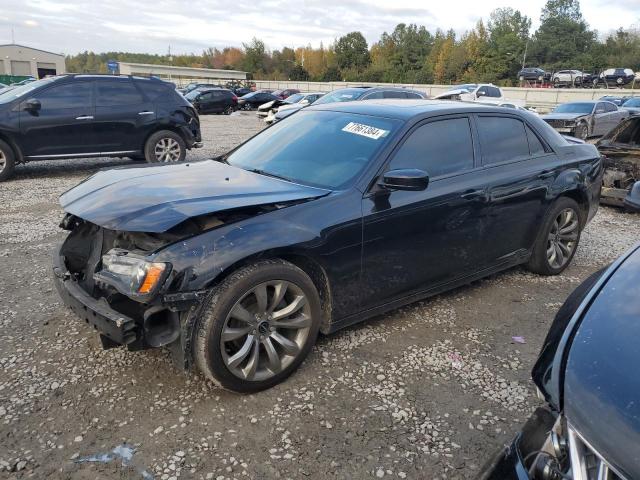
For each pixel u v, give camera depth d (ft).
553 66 270.87
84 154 30.71
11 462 8.01
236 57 407.03
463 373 10.77
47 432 8.68
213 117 96.63
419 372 10.74
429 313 13.46
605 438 4.53
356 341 11.87
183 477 7.82
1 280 14.89
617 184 25.95
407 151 11.86
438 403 9.76
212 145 47.60
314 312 10.30
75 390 9.81
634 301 5.84
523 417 9.45
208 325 8.89
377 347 11.66
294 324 10.05
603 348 5.28
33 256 16.94
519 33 284.00
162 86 32.83
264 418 9.16
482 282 15.69
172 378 10.24
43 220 21.26
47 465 7.98
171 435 8.68
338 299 10.85
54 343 11.48
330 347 11.56
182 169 12.60
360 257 10.89
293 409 9.43
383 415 9.35
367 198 10.92
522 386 10.40
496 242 13.93
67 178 30.78
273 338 9.86
